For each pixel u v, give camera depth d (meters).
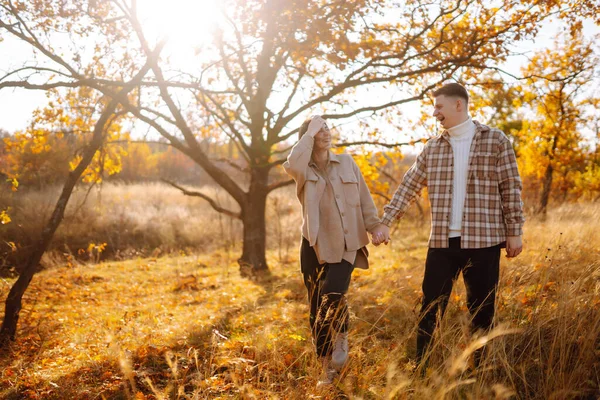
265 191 8.95
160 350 3.62
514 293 3.49
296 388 2.64
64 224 12.93
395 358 2.77
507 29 6.26
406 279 4.93
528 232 6.64
